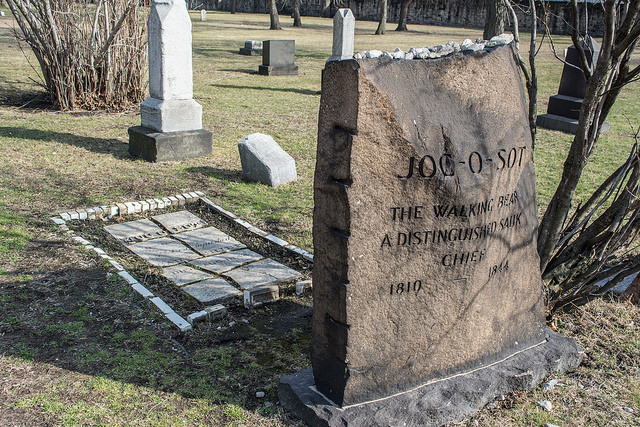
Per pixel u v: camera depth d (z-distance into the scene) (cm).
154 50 859
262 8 6053
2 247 547
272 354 411
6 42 2450
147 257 566
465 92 342
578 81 1215
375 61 301
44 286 483
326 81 308
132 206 679
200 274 533
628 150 1052
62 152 888
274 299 488
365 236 314
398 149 314
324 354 337
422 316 348
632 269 434
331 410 328
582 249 472
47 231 595
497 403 367
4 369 373
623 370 409
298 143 1030
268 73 1891
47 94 1268
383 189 314
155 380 372
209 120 1187
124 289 485
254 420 339
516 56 380
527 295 406
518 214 388
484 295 374
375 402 337
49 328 422
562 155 1012
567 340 419
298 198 740
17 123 1060
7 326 422
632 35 357
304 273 546
